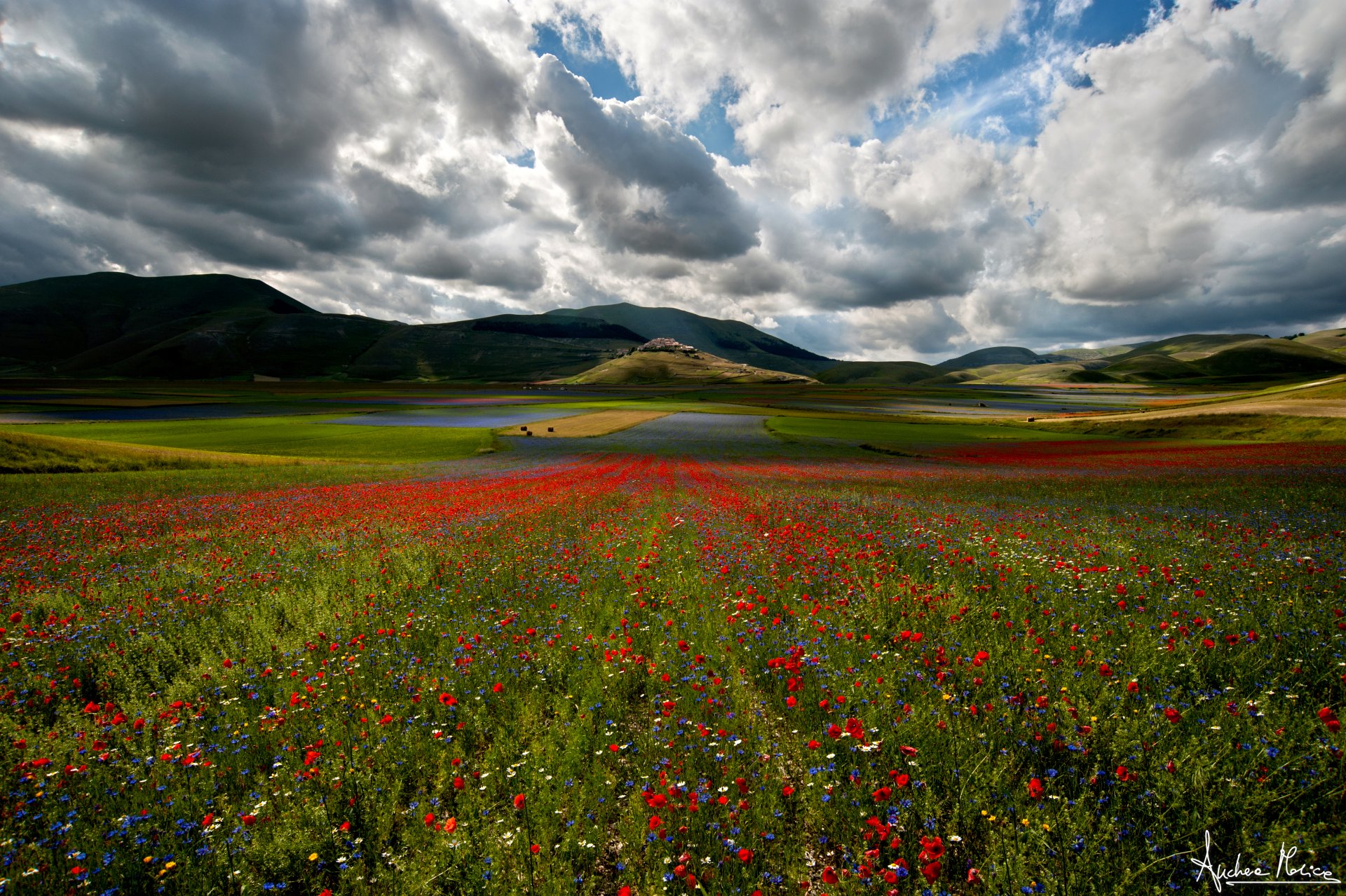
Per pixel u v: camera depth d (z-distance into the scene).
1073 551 10.75
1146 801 3.79
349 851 4.05
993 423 101.50
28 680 6.36
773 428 95.88
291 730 5.49
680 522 16.56
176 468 39.19
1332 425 53.72
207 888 3.72
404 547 13.45
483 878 3.72
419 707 5.90
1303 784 3.71
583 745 5.06
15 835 4.13
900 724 4.77
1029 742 4.60
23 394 146.00
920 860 3.66
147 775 4.88
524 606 8.98
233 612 8.67
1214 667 5.58
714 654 6.89
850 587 8.94
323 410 129.88
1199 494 20.98
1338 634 5.78
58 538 16.02
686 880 3.60
